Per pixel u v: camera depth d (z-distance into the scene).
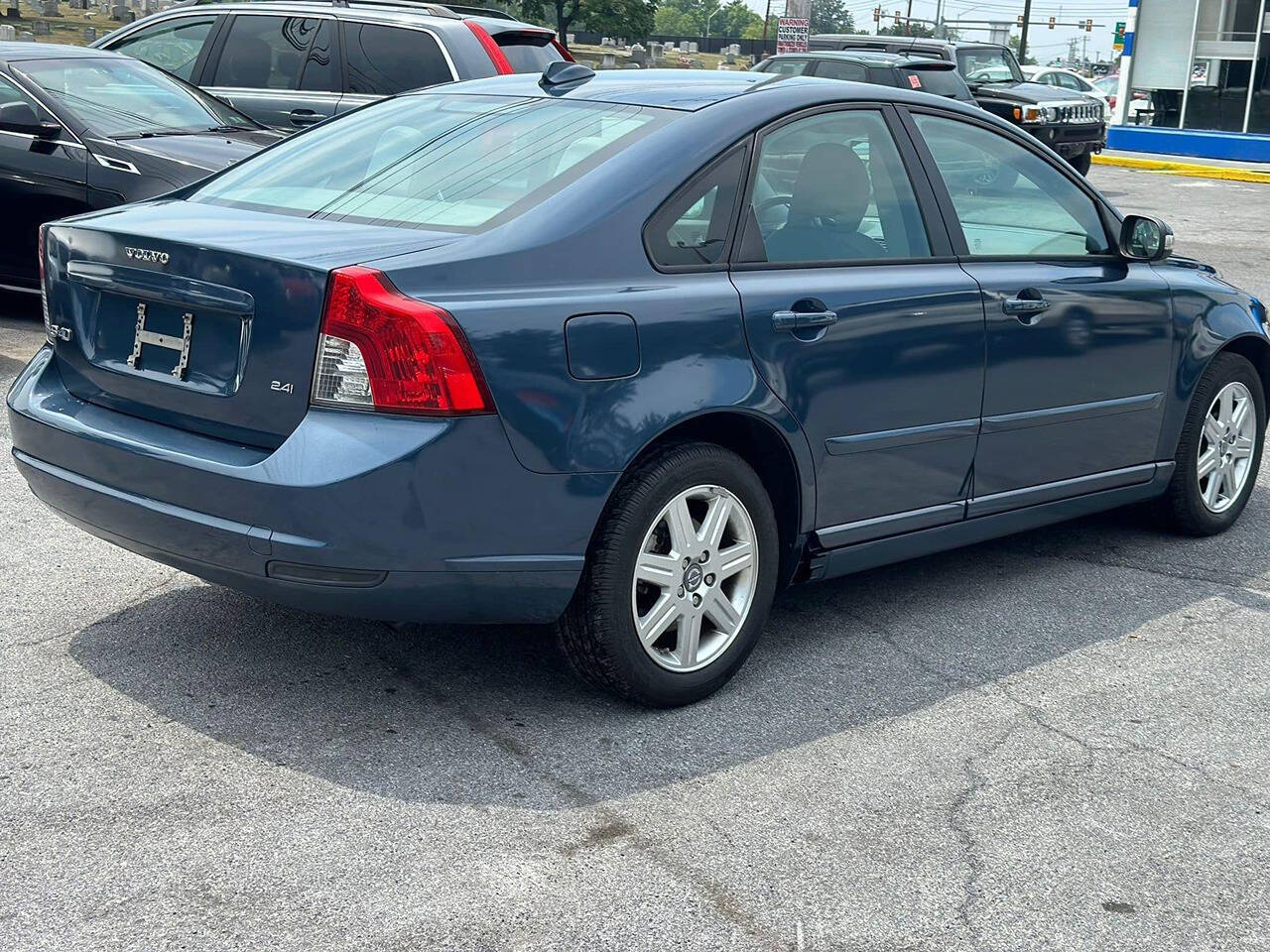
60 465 3.75
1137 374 5.04
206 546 3.38
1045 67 36.84
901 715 3.87
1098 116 20.92
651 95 4.11
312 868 2.95
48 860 2.94
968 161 4.60
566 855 3.04
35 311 9.27
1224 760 3.69
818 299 3.93
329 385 3.25
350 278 3.21
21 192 8.52
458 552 3.30
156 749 3.46
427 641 4.19
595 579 3.54
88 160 8.41
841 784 3.44
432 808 3.22
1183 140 26.59
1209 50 26.17
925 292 4.21
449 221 3.61
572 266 3.50
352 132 4.34
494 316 3.29
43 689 3.77
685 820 3.22
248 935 2.70
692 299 3.65
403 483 3.20
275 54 10.68
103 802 3.19
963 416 4.39
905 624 4.57
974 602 4.82
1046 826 3.29
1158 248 4.98
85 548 4.92
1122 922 2.90
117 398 3.70
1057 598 4.89
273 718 3.64
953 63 16.92
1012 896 2.97
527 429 3.32
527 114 4.13
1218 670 4.30
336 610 3.37
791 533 4.06
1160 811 3.39
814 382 3.92
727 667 3.90
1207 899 3.00
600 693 3.88
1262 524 5.89
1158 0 26.53
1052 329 4.63
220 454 3.39
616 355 3.47
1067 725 3.86
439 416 3.21
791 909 2.88
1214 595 4.98
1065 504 4.93
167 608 4.38
